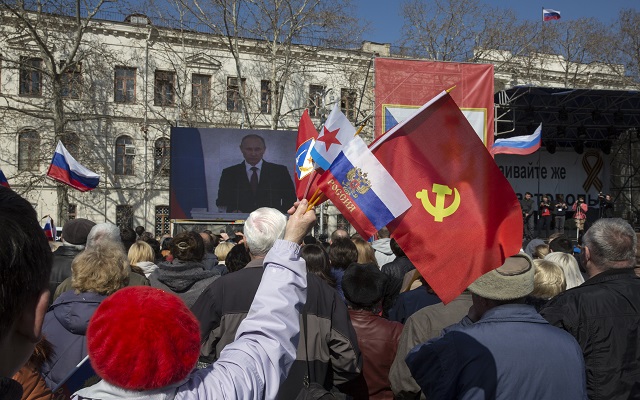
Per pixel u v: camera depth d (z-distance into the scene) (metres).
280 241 1.69
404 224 2.55
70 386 2.00
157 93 31.33
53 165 12.19
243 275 2.86
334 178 2.51
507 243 2.51
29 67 24.73
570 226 26.20
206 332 2.81
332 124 2.52
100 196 30.34
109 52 28.83
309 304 2.78
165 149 31.48
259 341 1.51
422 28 29.53
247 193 17.56
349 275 3.48
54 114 25.69
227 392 1.36
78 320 2.85
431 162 2.60
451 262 2.51
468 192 2.58
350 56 31.72
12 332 0.99
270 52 27.97
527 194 25.03
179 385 1.31
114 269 3.01
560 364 2.10
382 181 2.48
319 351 2.72
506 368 2.06
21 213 1.01
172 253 4.01
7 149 28.92
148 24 30.12
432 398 2.18
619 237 2.89
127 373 1.22
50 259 1.05
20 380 1.92
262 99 32.47
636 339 2.68
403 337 3.07
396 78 13.65
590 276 3.03
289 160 17.83
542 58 33.97
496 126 23.00
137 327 1.24
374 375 3.31
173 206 17.22
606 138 26.81
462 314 3.05
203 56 31.55
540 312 2.86
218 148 17.50
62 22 26.41
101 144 30.33
